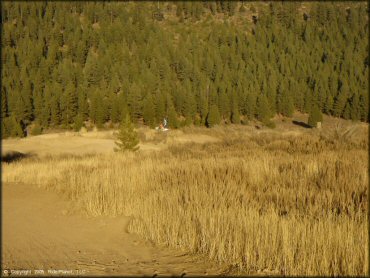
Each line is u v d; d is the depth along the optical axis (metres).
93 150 29.36
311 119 73.38
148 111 71.94
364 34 141.62
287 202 7.40
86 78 98.00
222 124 72.75
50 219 8.14
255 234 5.31
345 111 84.75
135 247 6.02
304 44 135.25
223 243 5.25
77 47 118.00
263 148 20.80
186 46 130.88
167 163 14.19
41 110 74.81
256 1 196.12
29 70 99.69
